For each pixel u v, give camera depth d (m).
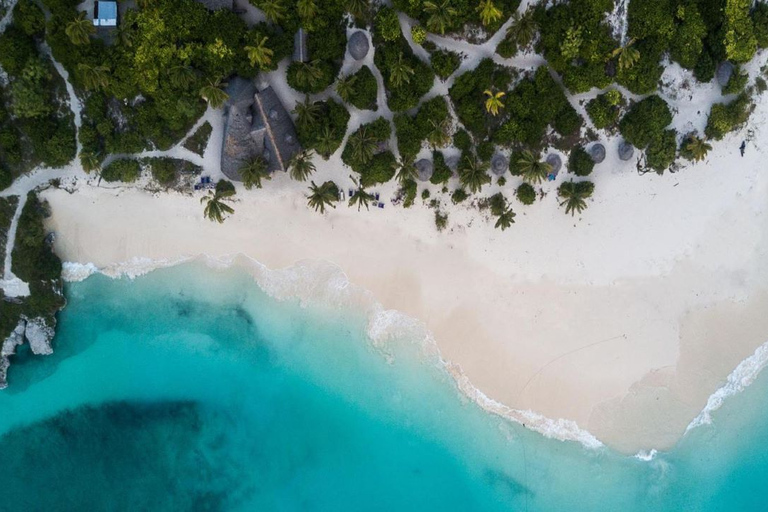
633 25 41.78
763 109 44.84
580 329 46.59
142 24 40.28
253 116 43.12
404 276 46.25
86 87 41.69
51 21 40.50
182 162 44.72
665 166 44.91
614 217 45.78
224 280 46.75
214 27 40.75
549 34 41.44
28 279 44.50
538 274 46.25
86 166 43.16
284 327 47.03
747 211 46.09
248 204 45.41
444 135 42.97
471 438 47.12
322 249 46.12
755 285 46.69
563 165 45.00
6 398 47.28
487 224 45.59
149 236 46.09
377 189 45.09
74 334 47.19
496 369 46.72
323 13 41.12
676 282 46.59
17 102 41.66
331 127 43.28
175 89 41.88
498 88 43.44
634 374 46.88
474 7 41.03
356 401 47.25
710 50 43.47
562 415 46.91
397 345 46.81
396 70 40.84
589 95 43.72
